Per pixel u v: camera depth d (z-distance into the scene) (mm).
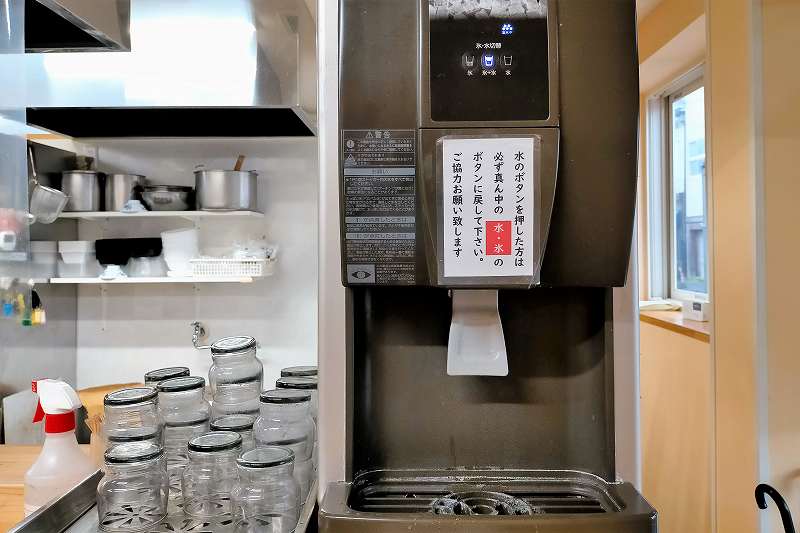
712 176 1897
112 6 1258
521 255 696
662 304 2846
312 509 955
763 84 1637
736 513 1760
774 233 1638
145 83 1533
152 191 2014
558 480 811
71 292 2221
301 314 2266
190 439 1025
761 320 1646
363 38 701
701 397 2111
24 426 1957
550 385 828
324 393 777
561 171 703
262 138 2115
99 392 1988
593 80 698
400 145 701
